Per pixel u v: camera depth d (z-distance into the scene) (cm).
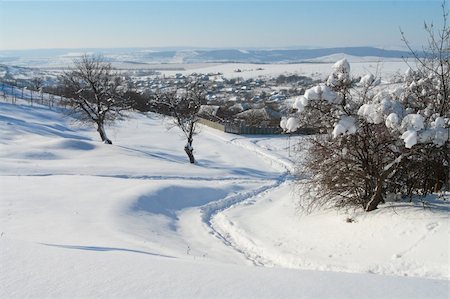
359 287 523
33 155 3781
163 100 4594
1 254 603
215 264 652
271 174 3906
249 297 480
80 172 3269
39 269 551
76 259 606
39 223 1645
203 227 1922
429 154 1334
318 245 1350
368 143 1372
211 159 4684
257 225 1827
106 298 468
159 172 3462
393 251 1131
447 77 1343
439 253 1045
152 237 1550
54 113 7075
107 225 1664
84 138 5747
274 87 19112
